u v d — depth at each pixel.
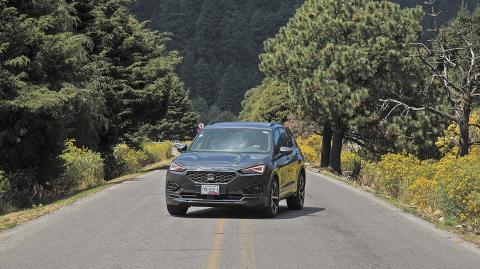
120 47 49.00
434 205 22.11
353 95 51.06
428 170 27.86
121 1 50.03
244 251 12.35
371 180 36.84
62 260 11.47
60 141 28.00
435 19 41.88
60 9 29.34
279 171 17.80
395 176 28.95
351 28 54.47
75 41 27.92
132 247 12.74
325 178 40.12
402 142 53.22
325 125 59.25
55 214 18.47
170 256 11.82
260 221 16.72
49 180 28.31
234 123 19.27
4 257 11.80
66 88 26.56
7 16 25.94
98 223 16.28
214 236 14.11
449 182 20.09
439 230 16.17
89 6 47.56
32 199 26.73
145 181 33.72
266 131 18.53
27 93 25.12
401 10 54.59
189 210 19.11
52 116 25.64
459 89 40.06
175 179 16.84
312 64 54.97
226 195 16.56
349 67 51.97
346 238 14.21
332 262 11.45
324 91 51.31
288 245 13.11
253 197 16.62
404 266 11.30
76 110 28.91
